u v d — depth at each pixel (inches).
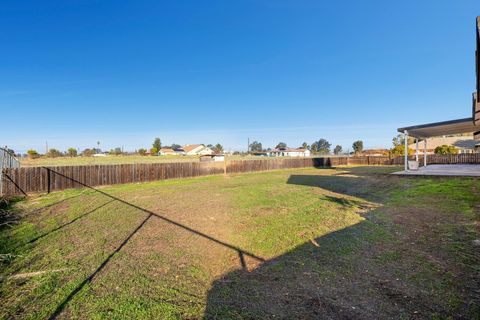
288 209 279.0
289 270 136.5
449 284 117.4
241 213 265.4
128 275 135.0
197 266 144.6
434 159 1013.2
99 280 130.0
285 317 97.3
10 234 204.7
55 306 108.6
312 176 679.1
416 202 297.3
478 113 349.7
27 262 152.2
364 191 398.0
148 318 99.7
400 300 106.0
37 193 422.6
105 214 269.6
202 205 310.8
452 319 93.6
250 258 154.0
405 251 156.5
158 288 121.6
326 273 131.6
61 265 147.9
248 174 793.6
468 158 955.3
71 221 243.0
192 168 695.1
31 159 1411.2
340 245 169.5
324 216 245.4
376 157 1196.5
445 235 181.9
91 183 498.0
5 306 109.1
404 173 601.6
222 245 176.1
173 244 179.5
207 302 109.3
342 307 102.3
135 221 240.2
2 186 385.4
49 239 192.4
